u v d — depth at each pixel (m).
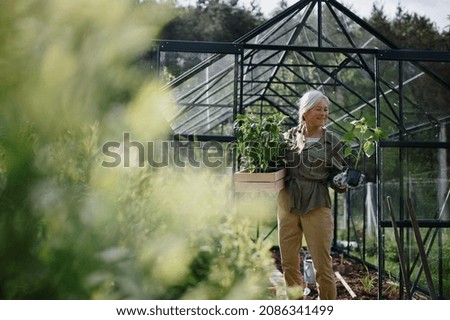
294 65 8.57
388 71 7.07
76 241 0.86
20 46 0.92
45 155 0.90
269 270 1.08
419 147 6.69
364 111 9.76
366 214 11.24
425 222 6.67
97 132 0.94
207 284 1.00
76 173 0.90
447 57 6.74
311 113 4.73
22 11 0.93
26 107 0.91
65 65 0.91
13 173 0.87
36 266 0.85
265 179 4.52
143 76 0.96
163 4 0.98
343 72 8.94
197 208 0.99
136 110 0.95
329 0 7.29
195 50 6.50
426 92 7.08
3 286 0.85
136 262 0.88
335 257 11.41
